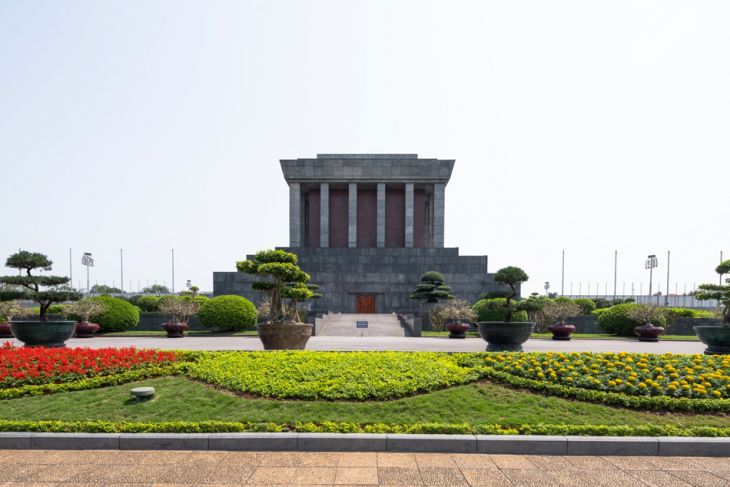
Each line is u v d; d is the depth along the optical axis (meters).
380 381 9.12
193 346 19.72
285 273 15.29
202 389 9.09
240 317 28.27
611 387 8.91
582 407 8.26
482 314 28.45
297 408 8.02
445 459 6.57
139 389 8.47
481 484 5.74
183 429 7.14
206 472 6.04
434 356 11.77
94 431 7.14
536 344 22.20
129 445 6.88
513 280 15.34
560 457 6.71
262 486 5.62
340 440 6.88
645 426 7.29
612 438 6.90
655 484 5.80
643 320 26.39
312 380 9.33
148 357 11.19
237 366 10.33
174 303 26.95
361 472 6.07
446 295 35.09
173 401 8.42
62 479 5.82
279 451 6.82
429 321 32.81
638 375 9.43
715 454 6.81
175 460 6.45
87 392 9.01
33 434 6.96
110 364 10.25
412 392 8.88
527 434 7.14
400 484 5.72
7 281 17.08
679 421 7.71
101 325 26.86
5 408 8.16
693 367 10.04
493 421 7.63
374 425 7.31
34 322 15.34
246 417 7.61
